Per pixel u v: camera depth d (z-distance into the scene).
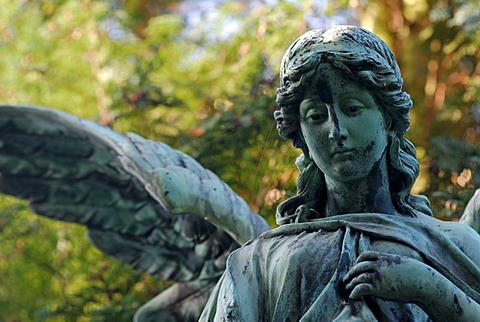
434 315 4.93
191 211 6.56
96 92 11.95
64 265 11.35
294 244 5.15
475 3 10.87
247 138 9.99
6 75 12.27
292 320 5.03
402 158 5.34
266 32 10.95
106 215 7.41
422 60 11.23
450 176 9.54
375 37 5.21
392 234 5.12
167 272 7.35
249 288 5.14
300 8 10.94
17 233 11.41
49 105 12.14
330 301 4.97
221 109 10.47
